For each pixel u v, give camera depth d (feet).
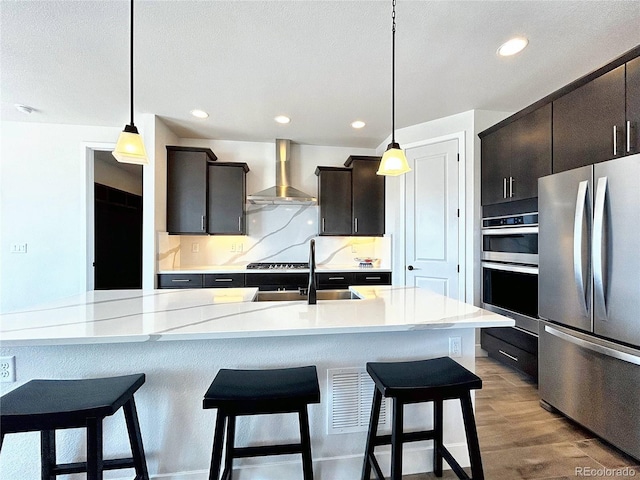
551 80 8.15
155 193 10.60
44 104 9.49
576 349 6.27
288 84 8.29
